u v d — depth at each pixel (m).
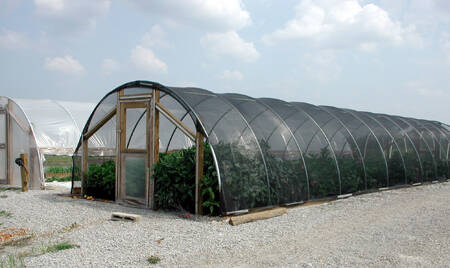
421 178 15.09
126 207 10.12
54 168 19.69
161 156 10.91
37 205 10.17
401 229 7.41
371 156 13.10
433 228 7.46
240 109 10.54
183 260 5.66
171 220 8.26
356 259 5.59
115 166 11.03
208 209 8.95
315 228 7.61
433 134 17.17
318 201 10.55
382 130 14.44
